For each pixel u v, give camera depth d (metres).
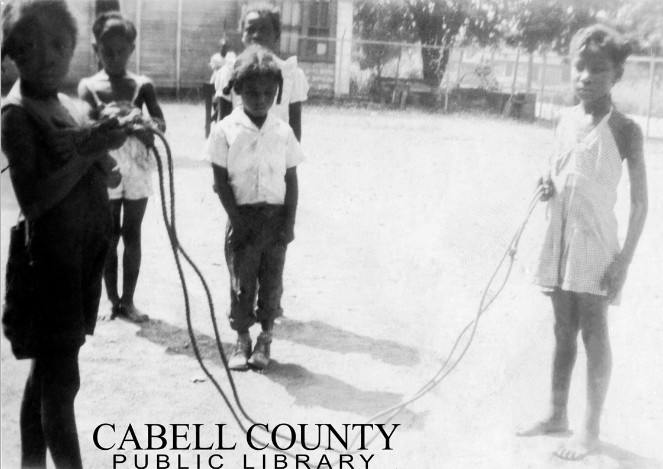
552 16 14.23
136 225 4.33
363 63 16.36
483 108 15.16
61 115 2.55
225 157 3.74
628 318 4.75
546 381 3.74
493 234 6.03
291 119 4.35
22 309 2.50
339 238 6.24
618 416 3.50
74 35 2.57
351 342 4.21
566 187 3.11
